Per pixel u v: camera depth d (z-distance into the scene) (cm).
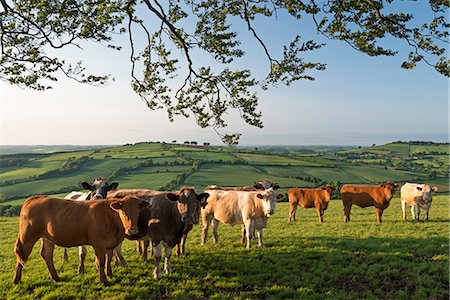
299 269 981
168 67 1009
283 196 1223
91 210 857
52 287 853
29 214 859
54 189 6925
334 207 2662
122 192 1083
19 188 7056
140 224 965
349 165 9844
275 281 905
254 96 964
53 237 849
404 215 1838
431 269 919
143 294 813
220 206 1254
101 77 941
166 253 956
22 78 936
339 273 934
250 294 827
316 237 1364
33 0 830
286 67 912
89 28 881
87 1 872
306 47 903
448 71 754
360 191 1786
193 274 948
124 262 1002
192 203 915
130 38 972
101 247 856
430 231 1431
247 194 1221
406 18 796
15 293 826
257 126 971
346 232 1462
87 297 796
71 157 10075
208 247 1228
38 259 1131
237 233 1513
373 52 839
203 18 984
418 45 778
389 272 916
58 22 887
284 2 883
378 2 816
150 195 1011
